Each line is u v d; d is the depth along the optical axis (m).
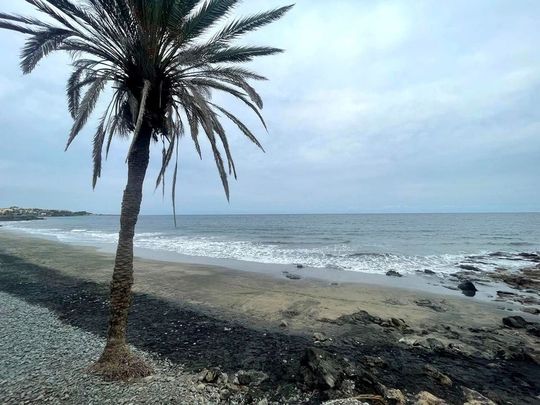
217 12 5.95
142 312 10.80
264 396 5.83
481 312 11.31
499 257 24.58
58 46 6.43
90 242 35.38
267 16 6.85
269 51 7.30
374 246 30.42
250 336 8.80
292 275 17.03
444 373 6.91
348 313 10.84
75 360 6.72
